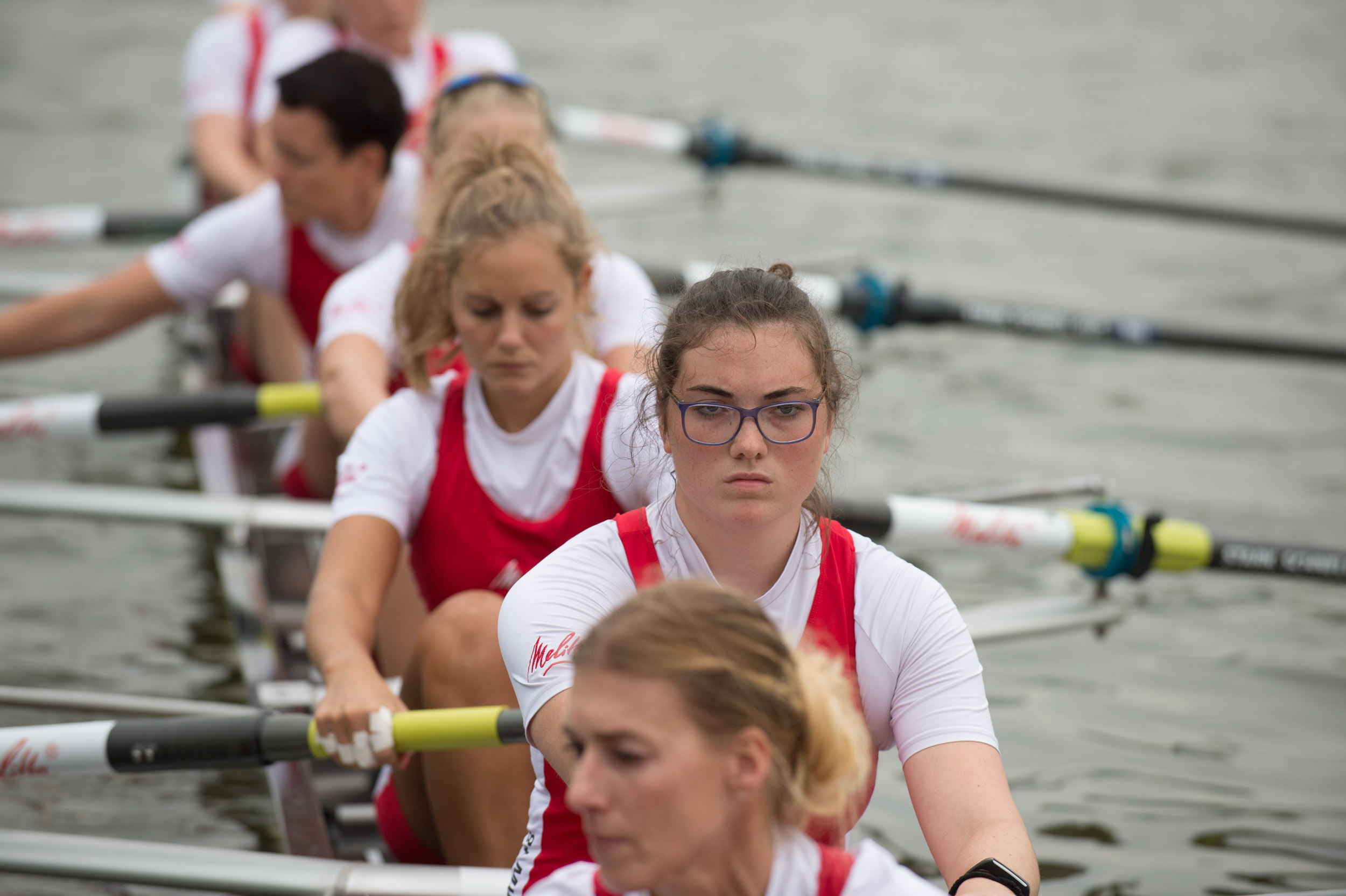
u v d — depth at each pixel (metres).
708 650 6.18
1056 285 31.39
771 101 45.16
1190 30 56.44
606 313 14.78
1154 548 15.01
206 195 27.27
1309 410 25.64
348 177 17.36
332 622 11.05
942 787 8.57
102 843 11.07
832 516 11.23
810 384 8.41
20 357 18.19
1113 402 25.75
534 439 11.63
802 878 6.64
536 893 7.34
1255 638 18.16
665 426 8.79
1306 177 38.75
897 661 9.00
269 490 20.09
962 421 24.50
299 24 25.12
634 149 34.78
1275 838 13.75
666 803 6.16
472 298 11.20
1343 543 20.02
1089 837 13.73
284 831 12.16
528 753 10.85
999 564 19.92
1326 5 60.38
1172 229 36.25
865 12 58.53
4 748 10.81
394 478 11.70
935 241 34.38
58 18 54.12
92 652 17.02
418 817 11.48
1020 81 48.53
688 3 59.03
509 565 11.72
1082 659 17.50
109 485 21.73
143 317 18.36
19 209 33.59
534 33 53.12
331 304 15.20
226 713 10.98
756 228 34.78
